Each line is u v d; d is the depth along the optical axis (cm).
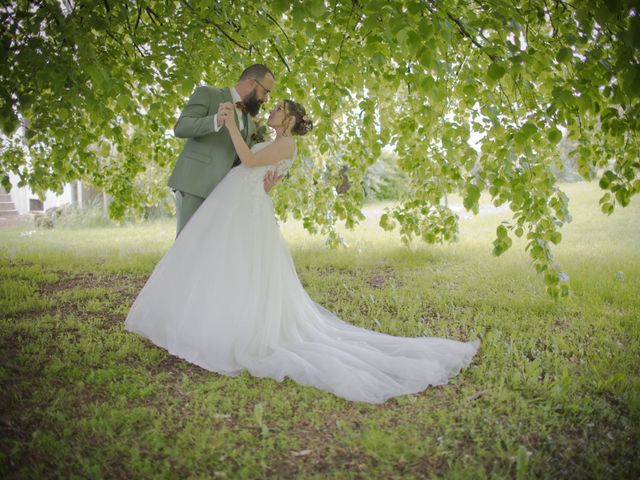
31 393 264
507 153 336
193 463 212
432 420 255
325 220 639
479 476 207
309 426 249
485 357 336
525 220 363
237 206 333
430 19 263
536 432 244
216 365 309
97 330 369
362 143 561
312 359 307
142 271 586
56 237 875
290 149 349
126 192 629
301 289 366
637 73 226
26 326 366
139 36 393
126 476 202
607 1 211
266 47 457
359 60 388
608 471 212
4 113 284
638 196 1130
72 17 300
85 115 513
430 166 509
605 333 375
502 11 275
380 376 298
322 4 240
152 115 461
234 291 319
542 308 434
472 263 625
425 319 425
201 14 382
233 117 335
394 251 706
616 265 565
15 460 204
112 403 260
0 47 269
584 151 343
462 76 319
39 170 476
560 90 270
